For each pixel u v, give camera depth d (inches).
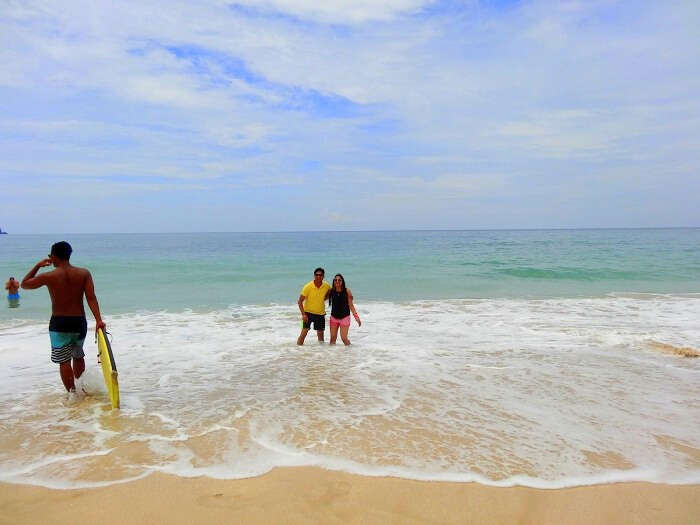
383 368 279.7
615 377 260.1
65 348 218.5
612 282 797.9
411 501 131.5
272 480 142.5
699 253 1478.8
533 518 124.6
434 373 268.4
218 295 637.9
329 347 339.9
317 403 215.8
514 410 207.5
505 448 167.5
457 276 866.1
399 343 353.1
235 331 401.1
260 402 217.2
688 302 573.6
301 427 186.1
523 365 286.0
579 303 567.5
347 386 243.1
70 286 220.2
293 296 629.3
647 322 441.7
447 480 143.6
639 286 748.6
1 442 170.4
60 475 145.0
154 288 703.1
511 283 780.6
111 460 155.7
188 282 769.6
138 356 311.1
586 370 274.4
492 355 312.3
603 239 3115.2
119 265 1015.0
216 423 190.2
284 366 285.0
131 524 118.9
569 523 122.6
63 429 183.2
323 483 141.0
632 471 150.9
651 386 243.8
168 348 335.6
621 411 206.8
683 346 336.2
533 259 1251.2
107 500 130.3
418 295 652.1
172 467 150.7
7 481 141.3
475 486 140.2
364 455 160.7
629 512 128.0
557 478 145.7
